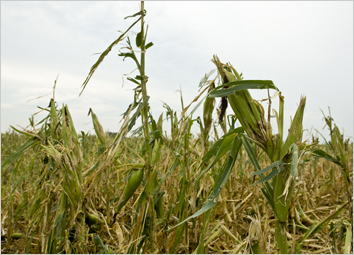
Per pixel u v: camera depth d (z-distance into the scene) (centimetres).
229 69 152
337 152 209
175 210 227
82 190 166
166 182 224
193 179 194
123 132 145
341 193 353
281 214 132
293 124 126
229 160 136
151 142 192
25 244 210
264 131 128
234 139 141
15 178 340
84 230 168
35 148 201
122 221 230
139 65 153
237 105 132
